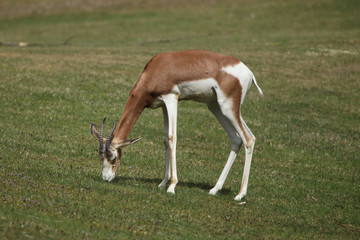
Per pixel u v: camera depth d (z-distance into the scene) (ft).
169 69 75.92
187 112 134.10
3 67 160.45
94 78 156.87
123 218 64.34
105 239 57.00
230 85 77.51
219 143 114.52
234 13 336.29
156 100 77.41
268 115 137.69
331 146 117.39
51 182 74.79
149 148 106.11
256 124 128.88
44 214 61.05
